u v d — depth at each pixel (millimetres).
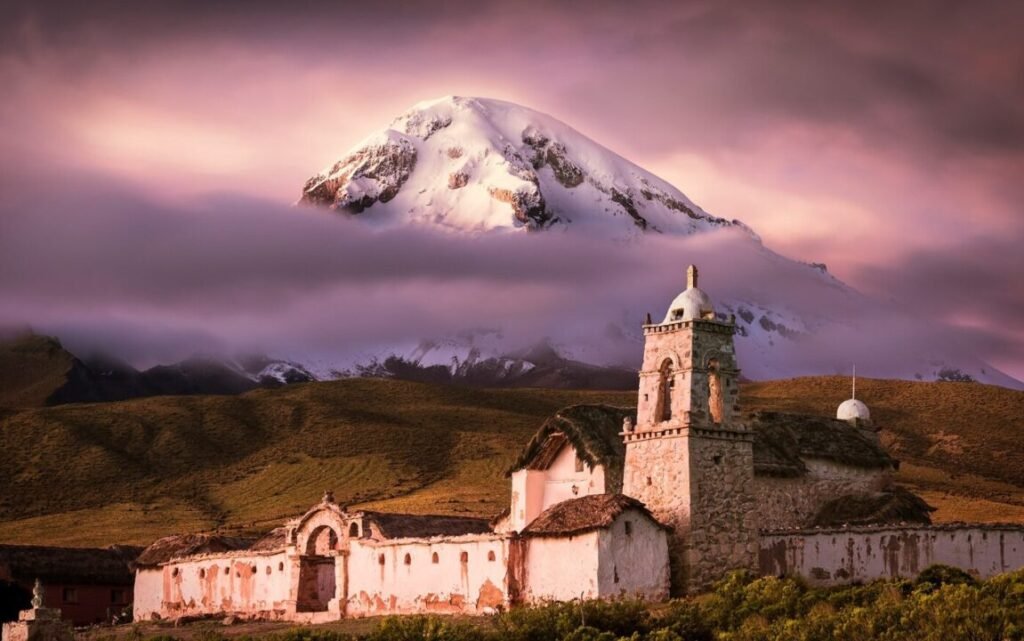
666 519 82750
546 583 81188
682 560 81562
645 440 84750
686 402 83562
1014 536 87125
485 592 83812
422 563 88812
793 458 95000
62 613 116375
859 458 97188
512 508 94375
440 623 76438
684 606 76750
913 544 85938
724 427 83812
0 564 115375
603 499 81375
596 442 89188
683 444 82750
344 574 95375
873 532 85938
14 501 199500
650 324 86625
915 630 69625
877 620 71312
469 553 85375
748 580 80562
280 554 101000
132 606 119500
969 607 70000
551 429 92062
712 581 81750
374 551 92938
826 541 85188
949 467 195750
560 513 82438
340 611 94938
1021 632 67000
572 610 74625
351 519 96625
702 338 84688
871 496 95688
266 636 82000
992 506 139125
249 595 104000
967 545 86375
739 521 83250
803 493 94750
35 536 172000
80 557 120250
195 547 113375
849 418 103000
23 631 90000
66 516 190625
